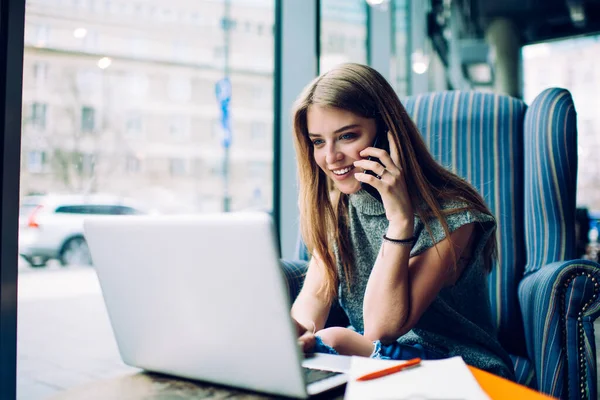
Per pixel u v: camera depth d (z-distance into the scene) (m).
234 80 5.97
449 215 1.07
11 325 1.15
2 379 1.13
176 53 7.83
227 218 0.64
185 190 12.86
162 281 0.72
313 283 1.24
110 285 0.79
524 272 1.46
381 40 4.17
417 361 0.68
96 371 2.70
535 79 7.96
